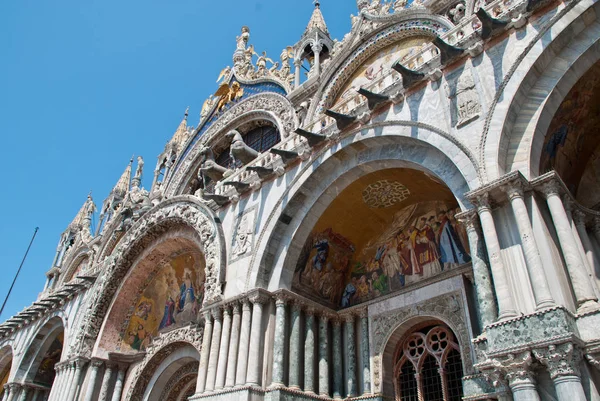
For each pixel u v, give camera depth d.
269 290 14.84
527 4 11.13
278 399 12.80
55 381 21.86
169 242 21.11
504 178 9.76
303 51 26.09
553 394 8.05
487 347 9.12
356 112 14.69
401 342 14.46
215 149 29.45
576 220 10.26
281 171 16.31
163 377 20.22
